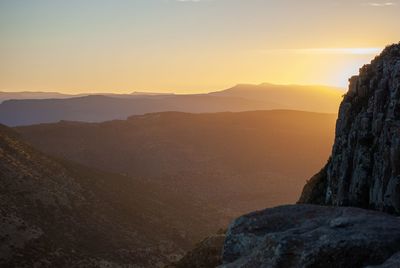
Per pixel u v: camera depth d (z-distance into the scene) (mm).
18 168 125062
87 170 158750
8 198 109125
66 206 122562
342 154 36406
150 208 151000
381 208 29672
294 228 22000
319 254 18344
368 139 33625
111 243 114688
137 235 125438
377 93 33719
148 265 110562
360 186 32656
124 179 170500
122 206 141500
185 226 148000
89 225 119750
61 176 138250
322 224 21719
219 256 40906
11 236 95562
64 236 108250
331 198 36719
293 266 18500
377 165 31297
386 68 34812
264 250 19828
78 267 96625
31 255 93000
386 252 18219
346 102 38875
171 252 123125
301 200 41969
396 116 31328
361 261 18125
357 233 19375
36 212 111438
